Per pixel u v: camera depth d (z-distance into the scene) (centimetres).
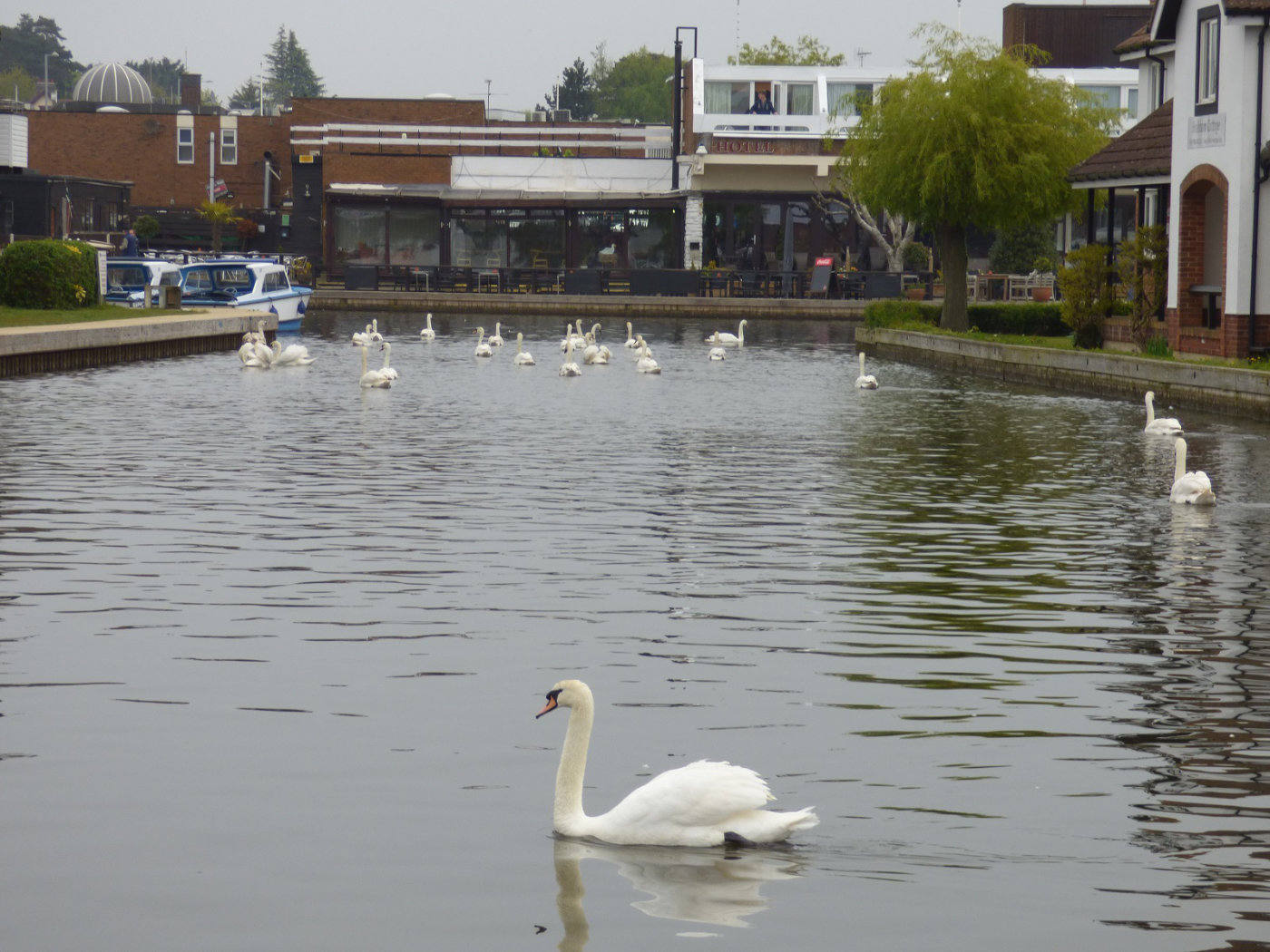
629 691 1151
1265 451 2666
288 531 1806
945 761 991
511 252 8206
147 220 8425
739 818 848
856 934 741
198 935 740
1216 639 1323
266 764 975
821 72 8056
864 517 1967
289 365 4500
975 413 3356
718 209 7869
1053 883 800
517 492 2136
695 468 2420
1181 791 937
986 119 4978
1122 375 3703
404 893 786
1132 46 4966
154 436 2744
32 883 796
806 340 6103
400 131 8531
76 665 1207
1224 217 3731
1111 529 1895
